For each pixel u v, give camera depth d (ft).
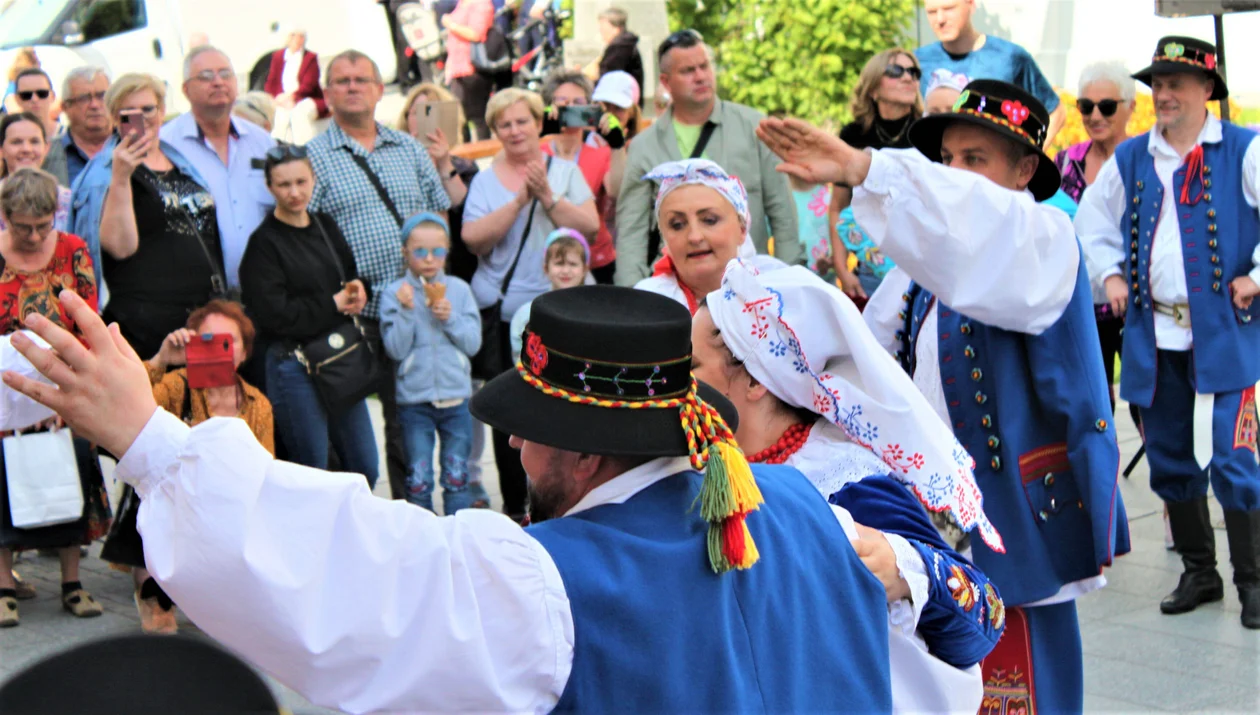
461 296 19.42
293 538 4.97
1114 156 17.51
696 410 5.67
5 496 15.98
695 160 11.39
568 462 5.81
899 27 39.47
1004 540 9.73
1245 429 16.26
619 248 18.48
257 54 38.14
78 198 17.46
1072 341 9.75
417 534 5.16
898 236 9.59
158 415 5.10
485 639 5.11
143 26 31.89
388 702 4.99
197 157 18.08
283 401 17.16
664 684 5.29
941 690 6.68
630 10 38.75
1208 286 16.17
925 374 10.45
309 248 17.26
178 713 3.32
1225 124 16.52
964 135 10.69
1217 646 15.20
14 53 30.07
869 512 6.95
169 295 17.16
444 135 21.53
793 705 5.73
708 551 5.53
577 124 21.95
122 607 17.08
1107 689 13.84
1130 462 23.36
